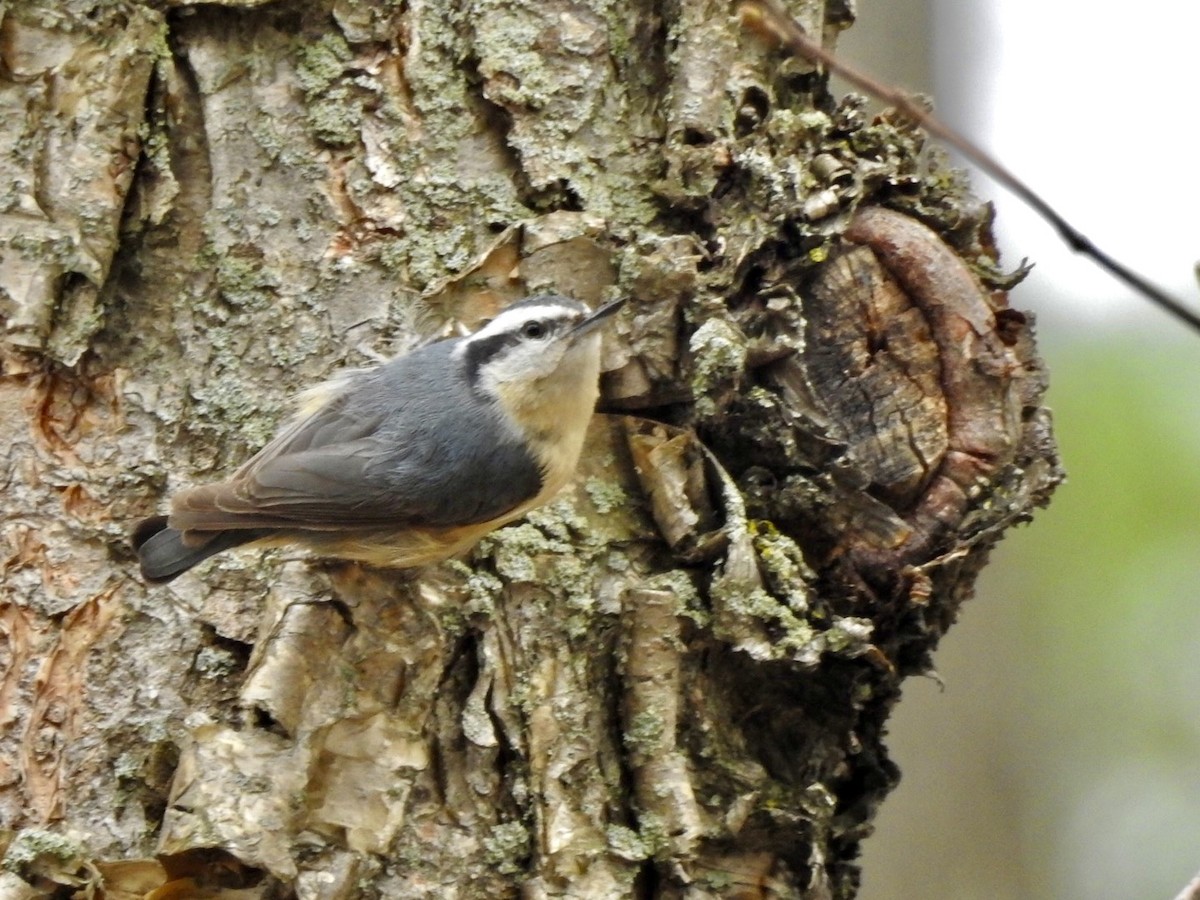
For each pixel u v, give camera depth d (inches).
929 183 312.2
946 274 295.3
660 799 260.2
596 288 285.7
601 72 293.6
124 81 270.2
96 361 268.5
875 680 293.3
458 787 254.5
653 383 281.0
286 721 244.4
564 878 251.3
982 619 569.6
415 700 254.5
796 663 269.9
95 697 253.6
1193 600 552.4
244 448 270.1
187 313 274.4
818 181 294.8
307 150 282.8
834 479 290.0
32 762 249.4
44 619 255.3
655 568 279.3
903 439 294.8
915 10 540.1
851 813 303.9
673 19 297.1
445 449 266.7
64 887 236.1
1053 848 544.7
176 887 234.7
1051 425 303.1
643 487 281.3
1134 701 558.6
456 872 249.1
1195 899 198.4
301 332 276.7
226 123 280.2
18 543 257.8
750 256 286.0
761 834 272.4
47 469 261.3
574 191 287.4
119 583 259.3
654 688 265.7
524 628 266.7
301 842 238.8
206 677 256.7
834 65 170.2
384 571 267.9
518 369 265.1
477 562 271.9
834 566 296.2
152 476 264.4
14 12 269.1
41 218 263.0
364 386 275.0
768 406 284.5
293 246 279.4
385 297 280.1
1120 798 549.3
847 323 296.2
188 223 277.7
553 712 261.0
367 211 281.7
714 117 293.0
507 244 281.9
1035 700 562.3
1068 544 567.2
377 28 288.4
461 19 291.1
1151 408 559.5
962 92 545.6
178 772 241.0
